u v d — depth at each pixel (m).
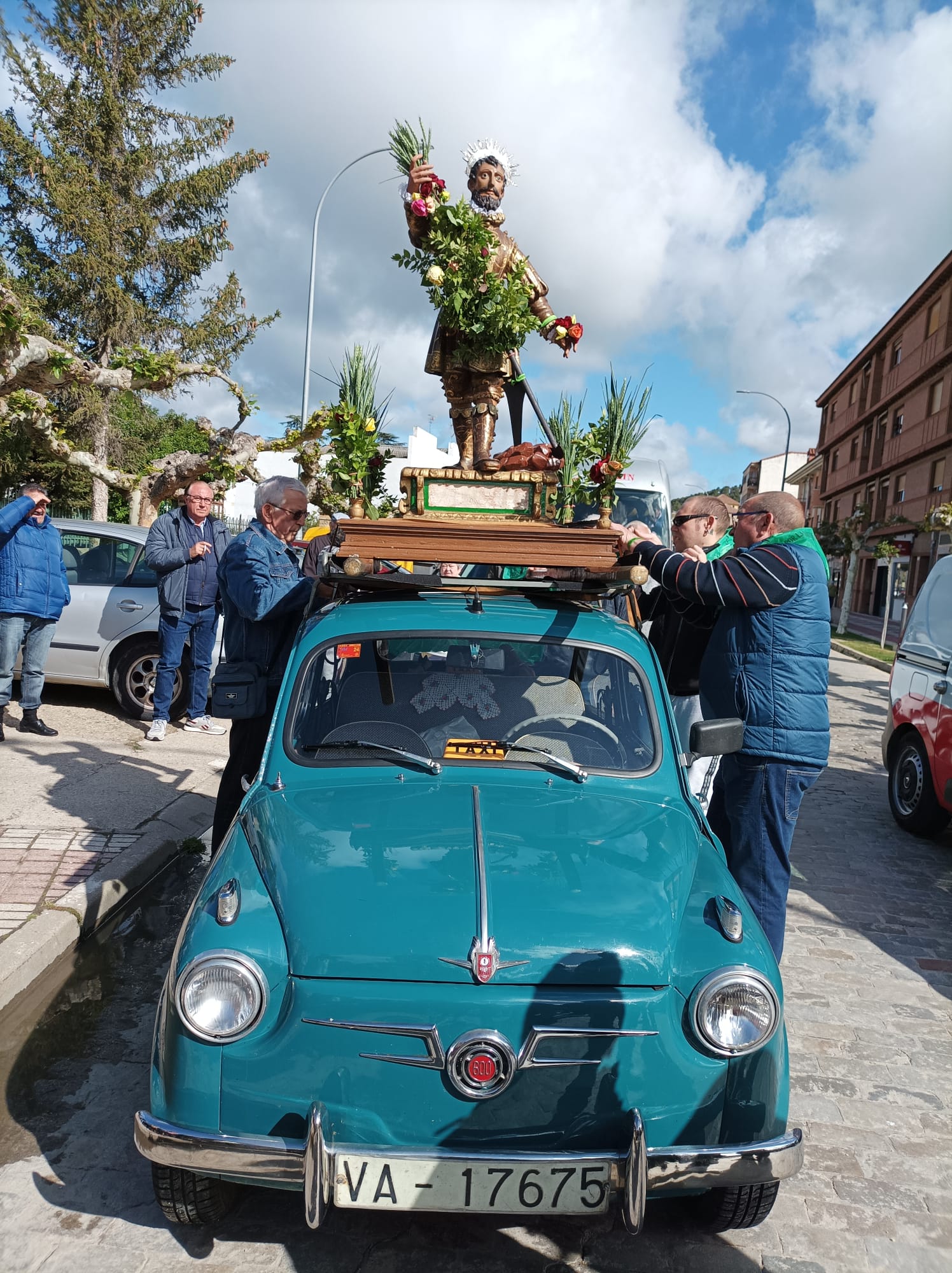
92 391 25.50
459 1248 2.77
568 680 3.53
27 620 7.70
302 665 3.54
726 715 3.98
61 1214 2.81
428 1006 2.34
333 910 2.47
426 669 3.52
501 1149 2.35
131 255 26.12
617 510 10.47
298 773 3.28
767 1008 2.44
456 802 3.03
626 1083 2.38
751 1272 2.72
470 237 3.94
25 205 25.25
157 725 8.17
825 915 5.52
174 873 5.62
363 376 4.14
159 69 26.20
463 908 2.47
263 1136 2.35
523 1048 2.34
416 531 3.43
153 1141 2.36
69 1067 3.59
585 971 2.38
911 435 42.66
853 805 8.20
